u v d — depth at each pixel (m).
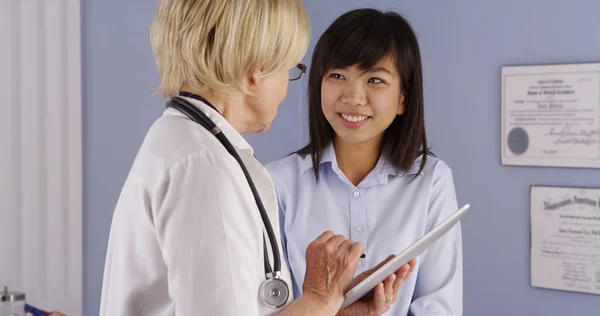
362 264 1.53
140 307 0.88
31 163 2.07
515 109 2.57
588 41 2.46
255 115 0.98
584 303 2.50
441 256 1.52
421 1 2.72
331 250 0.96
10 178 2.03
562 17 2.50
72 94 2.14
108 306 0.91
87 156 2.19
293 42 0.93
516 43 2.57
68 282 2.15
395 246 1.52
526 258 2.58
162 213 0.82
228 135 0.92
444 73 2.70
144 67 2.33
